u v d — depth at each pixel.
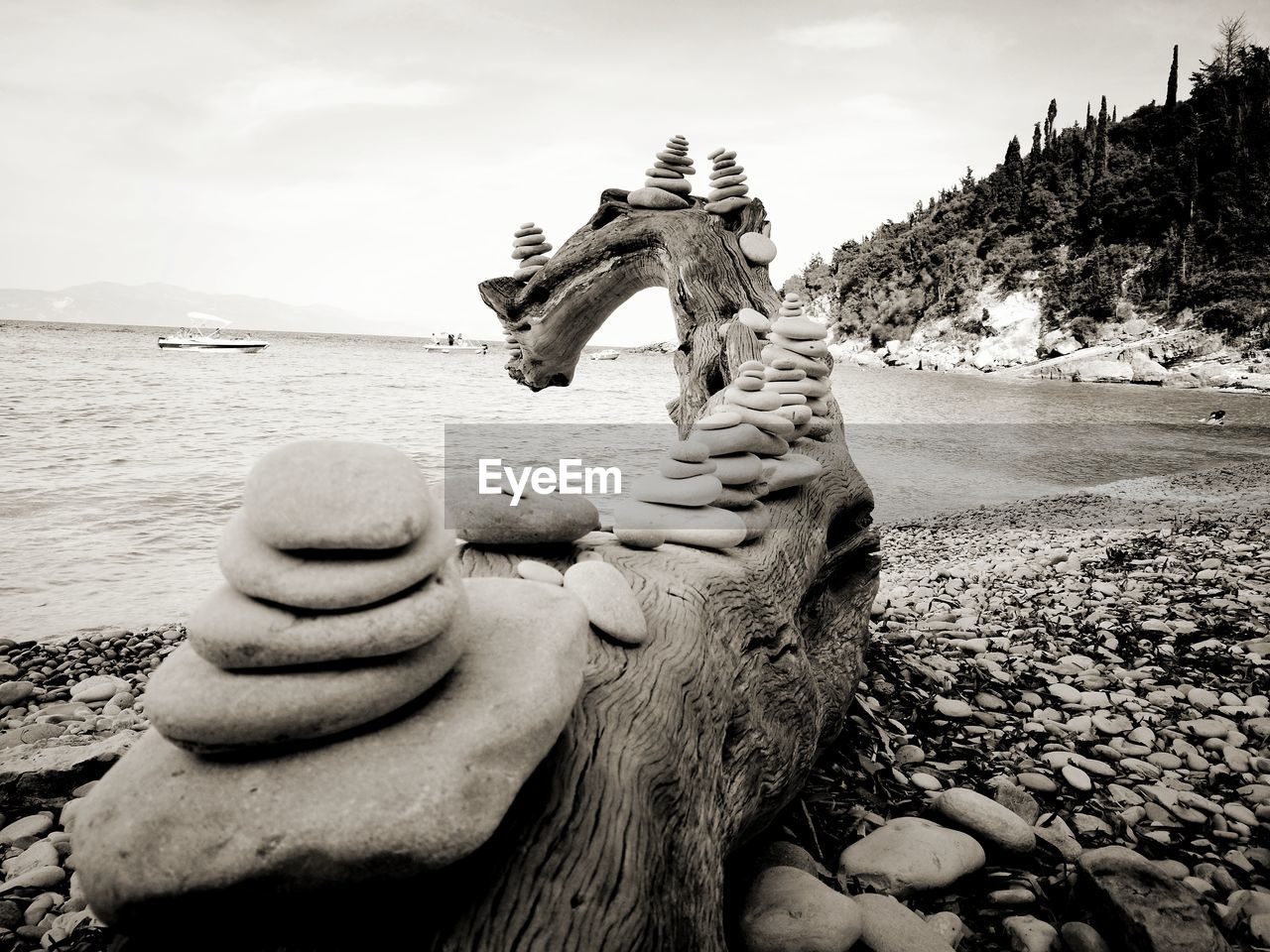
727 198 5.67
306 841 1.17
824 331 4.48
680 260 5.52
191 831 1.19
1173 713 3.92
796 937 2.15
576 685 1.63
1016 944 2.30
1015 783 3.28
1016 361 60.38
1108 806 3.11
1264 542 7.61
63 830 3.25
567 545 2.83
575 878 1.43
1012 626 5.40
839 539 4.12
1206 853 2.80
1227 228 56.38
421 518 1.39
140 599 7.07
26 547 8.54
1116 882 2.35
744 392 3.89
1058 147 77.25
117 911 1.19
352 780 1.25
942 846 2.62
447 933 1.28
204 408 21.91
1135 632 5.05
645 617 2.25
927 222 82.12
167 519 9.81
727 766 2.32
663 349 126.12
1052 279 63.47
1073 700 4.12
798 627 3.27
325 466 1.39
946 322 70.00
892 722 3.85
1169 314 54.69
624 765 1.70
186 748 1.29
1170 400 36.38
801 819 2.95
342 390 29.03
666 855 1.69
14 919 2.65
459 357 62.34
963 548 8.73
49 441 15.55
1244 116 63.00
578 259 6.00
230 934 1.25
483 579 1.91
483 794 1.28
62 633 6.24
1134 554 7.34
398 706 1.36
